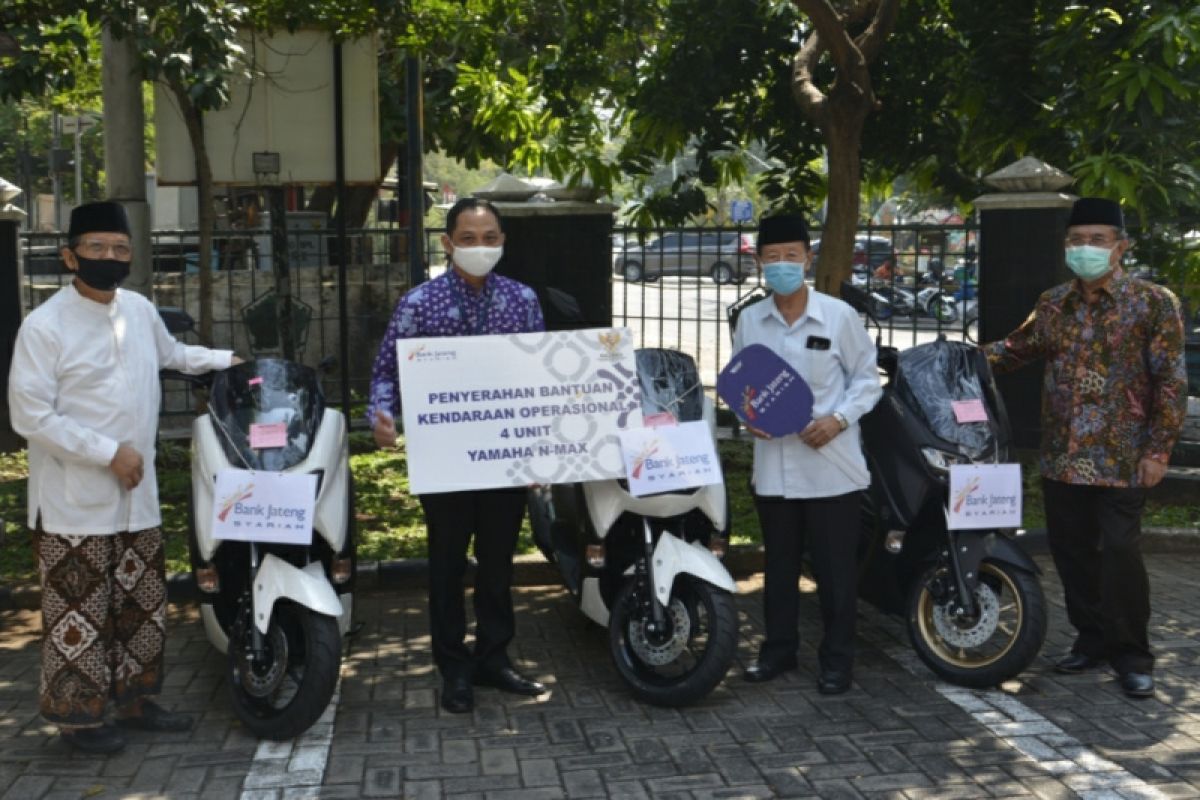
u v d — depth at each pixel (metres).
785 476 5.21
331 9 8.51
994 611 5.14
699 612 5.41
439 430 4.87
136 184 8.84
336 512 4.95
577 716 4.97
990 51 9.53
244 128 9.02
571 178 9.75
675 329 17.20
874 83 10.23
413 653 5.80
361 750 4.63
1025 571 5.09
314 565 4.88
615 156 10.47
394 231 11.23
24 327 4.40
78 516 4.43
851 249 9.00
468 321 5.03
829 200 8.99
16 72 6.99
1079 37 8.52
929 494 5.24
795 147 10.48
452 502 4.99
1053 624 6.14
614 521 5.08
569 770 4.43
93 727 4.55
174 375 5.05
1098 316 5.16
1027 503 8.26
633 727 4.84
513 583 6.93
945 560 5.24
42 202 41.19
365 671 5.54
